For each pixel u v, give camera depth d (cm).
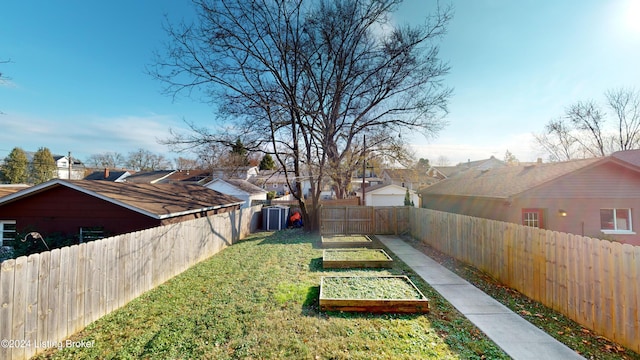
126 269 499
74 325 386
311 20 1202
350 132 1628
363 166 1898
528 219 989
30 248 751
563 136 2511
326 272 668
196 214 1068
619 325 340
